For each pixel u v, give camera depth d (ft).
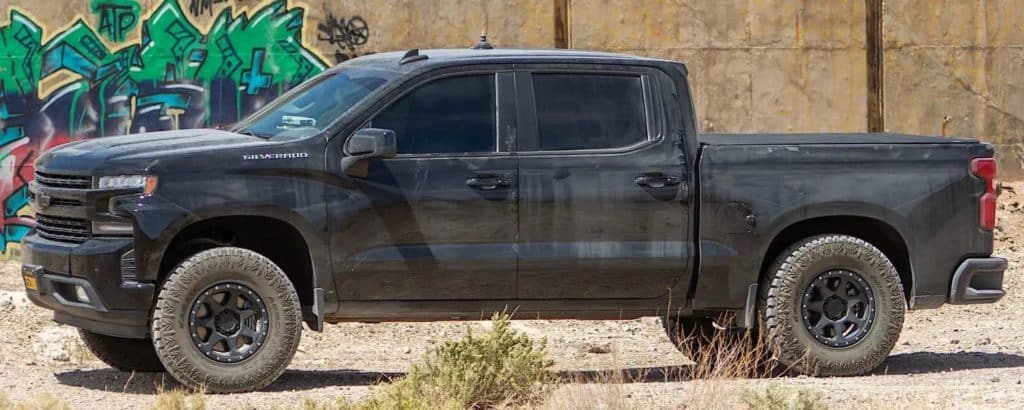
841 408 100.27
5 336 135.33
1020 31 216.95
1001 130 217.36
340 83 116.26
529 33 208.33
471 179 109.40
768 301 116.16
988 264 119.65
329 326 149.89
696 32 211.00
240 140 109.60
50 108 203.92
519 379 101.60
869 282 117.08
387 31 206.59
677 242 113.29
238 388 106.32
